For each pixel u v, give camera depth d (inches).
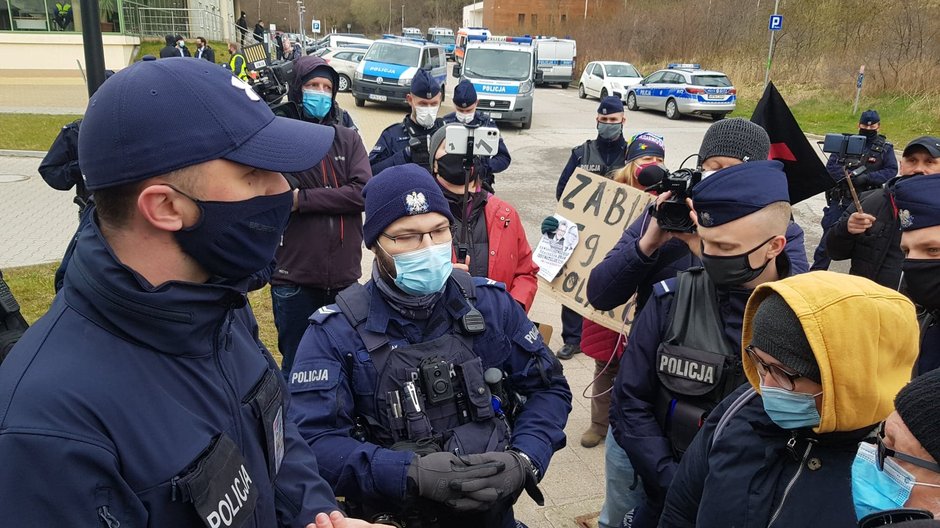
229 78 47.8
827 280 53.6
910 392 44.5
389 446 73.2
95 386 40.5
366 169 141.1
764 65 979.3
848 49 892.0
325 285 138.9
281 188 49.3
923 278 87.0
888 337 50.5
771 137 105.1
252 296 231.8
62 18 909.2
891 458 45.4
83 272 43.1
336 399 71.7
